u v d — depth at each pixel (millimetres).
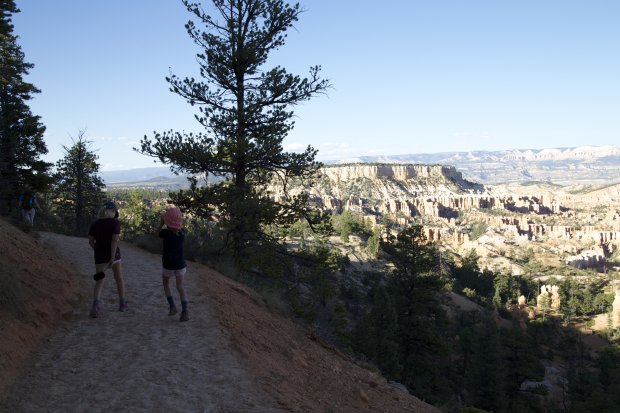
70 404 4719
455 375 47219
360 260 109812
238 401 5133
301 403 5707
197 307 8289
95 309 7422
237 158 16438
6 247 8398
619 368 57312
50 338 6395
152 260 12586
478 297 113750
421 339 33000
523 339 44344
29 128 27812
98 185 37406
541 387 41406
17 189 25062
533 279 172875
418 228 34125
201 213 17438
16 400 4660
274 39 17750
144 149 16188
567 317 124062
